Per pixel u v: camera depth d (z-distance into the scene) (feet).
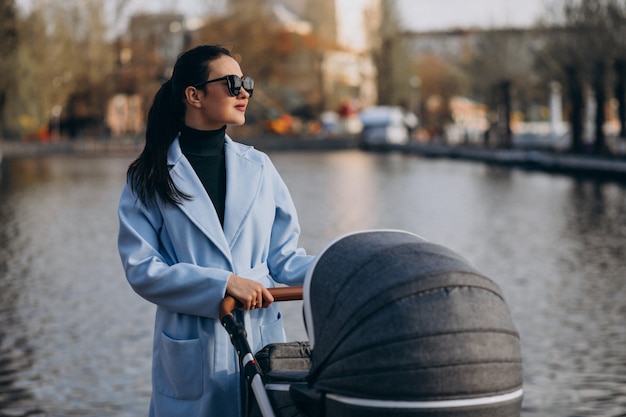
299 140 307.17
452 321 9.61
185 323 11.87
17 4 235.20
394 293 9.75
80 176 151.74
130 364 29.55
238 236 12.05
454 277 9.78
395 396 9.66
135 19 319.06
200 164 12.25
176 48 322.34
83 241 63.26
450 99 384.88
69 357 30.48
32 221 79.00
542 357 30.27
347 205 92.32
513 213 82.53
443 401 9.59
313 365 10.41
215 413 11.80
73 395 26.30
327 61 390.83
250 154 12.45
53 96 271.90
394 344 9.62
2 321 36.17
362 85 400.67
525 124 319.47
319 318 10.34
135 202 12.05
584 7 163.53
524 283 44.11
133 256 11.87
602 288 42.47
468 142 274.16
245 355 11.10
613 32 156.56
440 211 85.25
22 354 30.94
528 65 273.95
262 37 325.42
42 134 282.77
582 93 172.04
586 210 84.64
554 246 58.23
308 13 422.41
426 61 422.82
